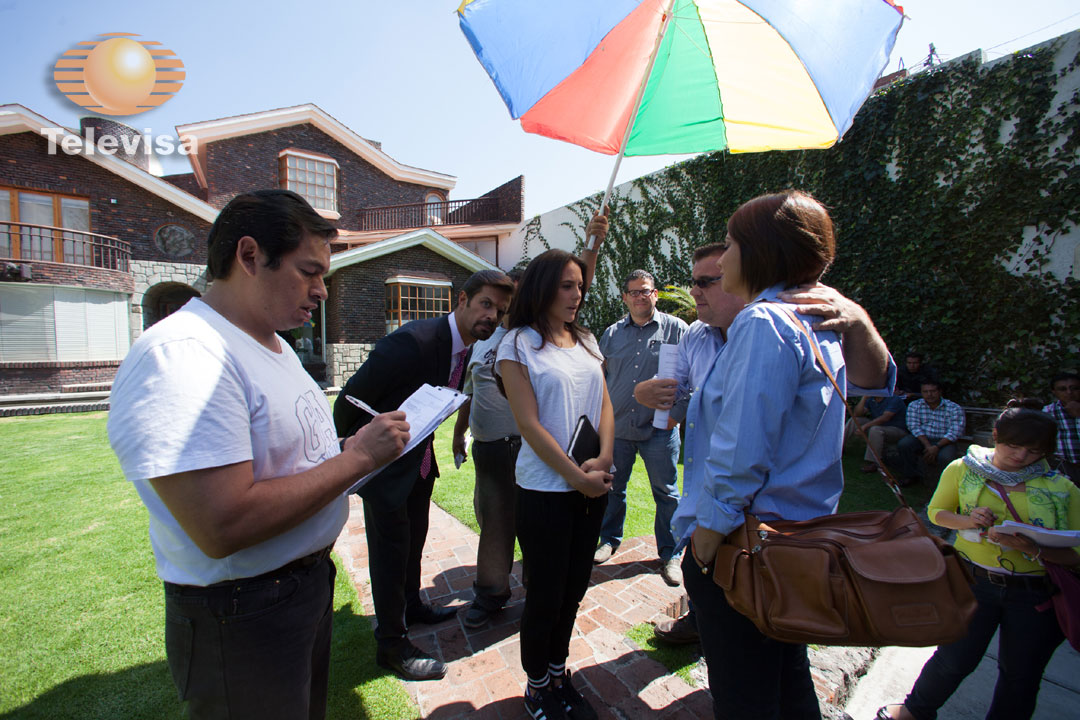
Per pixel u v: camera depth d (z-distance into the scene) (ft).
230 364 3.16
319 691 4.29
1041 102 16.96
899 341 20.56
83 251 39.37
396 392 6.72
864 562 3.15
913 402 16.72
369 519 6.68
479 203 56.85
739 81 7.68
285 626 3.44
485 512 7.95
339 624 8.09
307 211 3.53
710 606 4.00
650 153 9.16
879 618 3.01
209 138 47.98
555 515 5.53
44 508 13.48
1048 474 5.68
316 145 54.13
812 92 7.12
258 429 3.28
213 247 3.48
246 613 3.27
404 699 6.41
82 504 13.82
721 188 29.09
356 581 9.50
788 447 3.76
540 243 47.32
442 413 4.42
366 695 6.48
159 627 7.99
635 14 7.29
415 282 45.85
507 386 5.73
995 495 5.75
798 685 4.31
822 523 3.68
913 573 3.06
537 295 5.80
